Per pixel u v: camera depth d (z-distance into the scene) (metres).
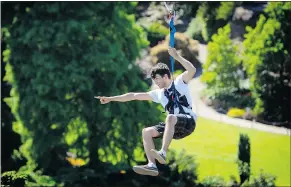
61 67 46.78
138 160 49.25
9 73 49.34
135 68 49.53
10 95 51.97
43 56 46.81
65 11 48.12
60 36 46.22
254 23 67.31
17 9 50.38
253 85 61.03
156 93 13.25
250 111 60.78
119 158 48.41
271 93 60.53
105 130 47.12
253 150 57.62
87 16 48.12
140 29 51.59
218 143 57.62
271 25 61.03
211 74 62.47
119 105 47.44
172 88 13.00
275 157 56.91
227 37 62.59
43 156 49.44
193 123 12.81
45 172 49.44
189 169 47.81
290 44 60.78
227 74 62.16
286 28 60.94
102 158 48.41
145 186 46.50
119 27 49.19
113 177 47.38
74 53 46.59
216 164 55.34
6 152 52.81
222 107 61.91
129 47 50.09
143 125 48.91
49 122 47.72
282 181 55.66
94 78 47.50
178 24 69.31
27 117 48.44
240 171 48.50
